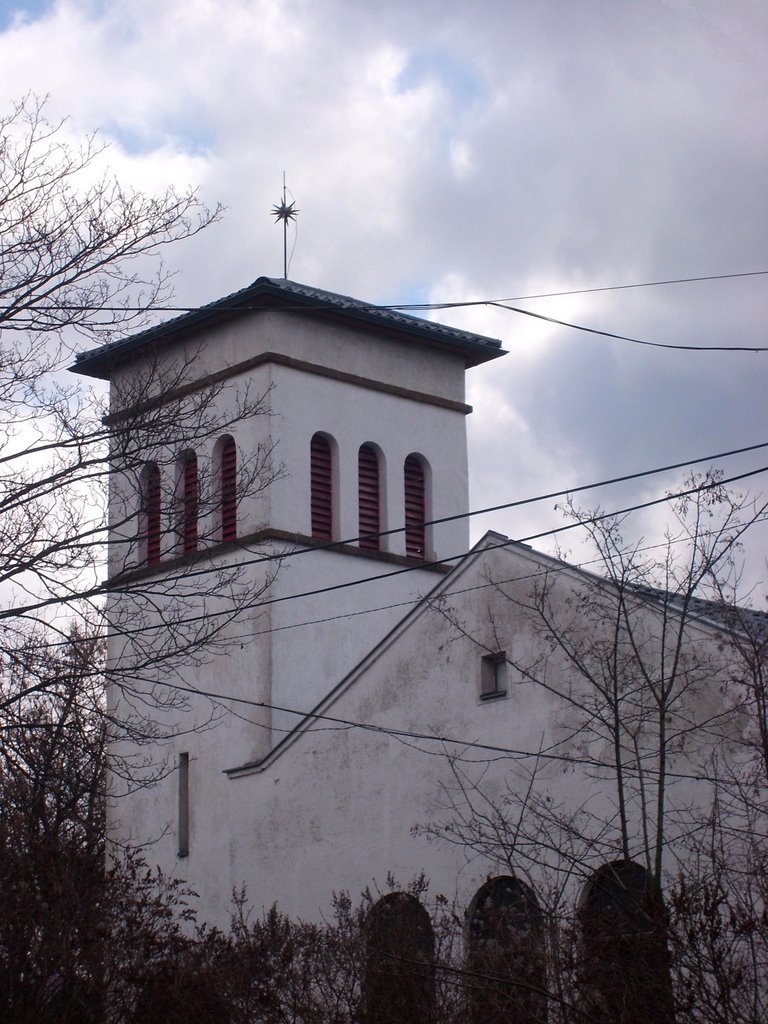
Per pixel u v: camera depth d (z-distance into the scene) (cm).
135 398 2161
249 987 2112
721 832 1814
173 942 2089
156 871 3294
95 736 2519
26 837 1970
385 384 3669
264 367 3469
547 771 2367
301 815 2861
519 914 1875
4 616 1995
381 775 2698
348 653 3438
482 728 2514
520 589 2494
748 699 1936
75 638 2091
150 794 3412
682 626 1898
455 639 2594
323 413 3544
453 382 3834
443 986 2025
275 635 3325
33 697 2158
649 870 1748
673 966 1593
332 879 2758
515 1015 1725
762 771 1920
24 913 1891
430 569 3647
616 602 2159
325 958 2170
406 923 2167
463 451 3806
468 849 2480
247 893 2964
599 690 1955
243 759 3281
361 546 3581
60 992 1911
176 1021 2027
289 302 3494
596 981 1661
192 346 3619
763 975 1617
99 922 1975
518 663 2473
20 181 2039
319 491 3528
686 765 2131
